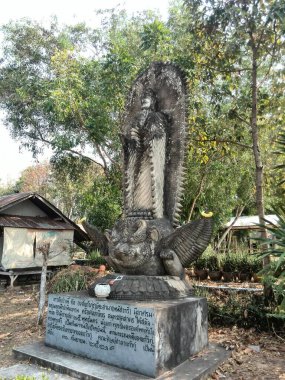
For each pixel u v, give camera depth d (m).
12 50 14.27
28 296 9.62
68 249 13.01
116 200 12.77
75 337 4.39
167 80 5.71
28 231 12.16
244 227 16.34
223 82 8.67
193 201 12.79
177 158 5.43
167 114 5.57
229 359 4.38
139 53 12.05
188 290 4.76
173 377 3.68
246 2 6.54
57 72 11.74
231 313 5.77
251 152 11.92
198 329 4.54
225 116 8.55
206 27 7.19
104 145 12.62
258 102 7.83
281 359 4.39
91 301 4.32
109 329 4.08
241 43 7.00
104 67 10.80
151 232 4.70
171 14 11.77
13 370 4.05
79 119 12.20
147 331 3.78
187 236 4.71
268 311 5.47
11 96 13.96
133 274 4.73
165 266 4.67
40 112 13.79
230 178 13.09
